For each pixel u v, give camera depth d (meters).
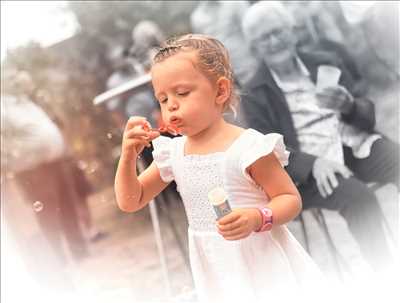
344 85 2.74
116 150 4.08
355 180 2.60
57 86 3.91
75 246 3.57
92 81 3.99
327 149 2.68
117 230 3.85
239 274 1.41
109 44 3.80
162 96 1.39
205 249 1.46
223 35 2.86
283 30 2.74
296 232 2.67
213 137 1.43
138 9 3.75
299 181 2.61
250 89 2.71
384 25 2.80
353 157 2.71
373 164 2.70
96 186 4.05
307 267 1.47
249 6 2.89
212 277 1.47
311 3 2.80
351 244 2.57
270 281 1.41
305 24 2.79
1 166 3.21
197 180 1.43
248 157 1.37
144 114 3.29
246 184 1.41
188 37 1.46
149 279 3.11
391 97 2.76
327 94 2.71
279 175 1.40
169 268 3.19
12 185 3.22
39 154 3.35
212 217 1.43
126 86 2.79
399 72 2.76
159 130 1.41
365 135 2.72
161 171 1.52
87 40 3.91
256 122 2.66
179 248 3.37
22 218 3.20
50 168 3.43
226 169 1.39
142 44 3.61
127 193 1.46
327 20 2.81
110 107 3.49
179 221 3.50
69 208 3.57
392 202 2.67
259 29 2.75
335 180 2.59
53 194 3.40
